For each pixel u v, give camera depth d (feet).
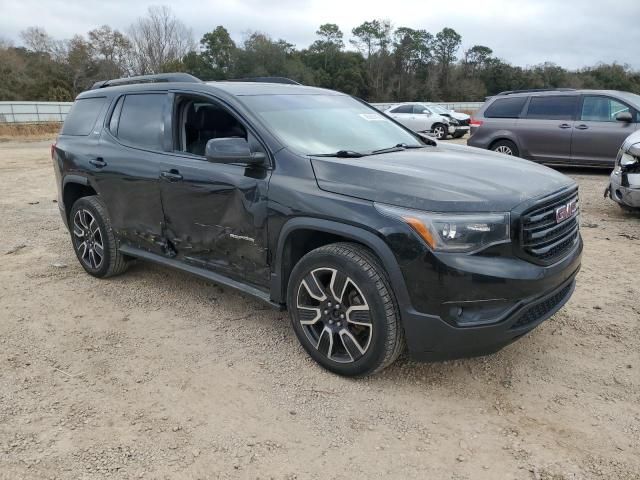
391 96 241.76
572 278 11.47
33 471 8.41
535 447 8.92
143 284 16.35
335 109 14.35
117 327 13.47
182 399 10.36
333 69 237.86
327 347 11.01
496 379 10.94
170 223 13.84
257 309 14.47
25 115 105.60
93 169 15.75
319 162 11.03
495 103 38.81
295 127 12.51
